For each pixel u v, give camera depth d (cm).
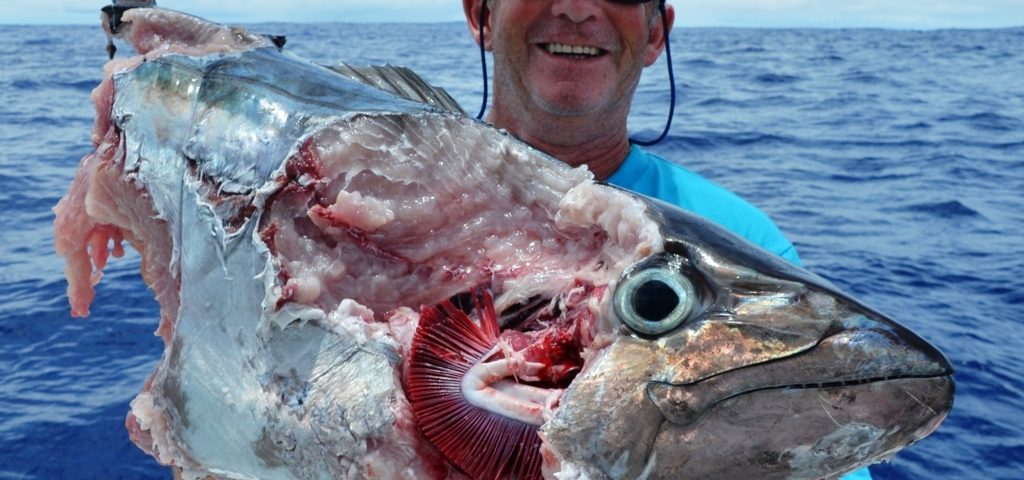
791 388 43
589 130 86
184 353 51
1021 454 146
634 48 83
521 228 51
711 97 561
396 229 50
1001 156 387
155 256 56
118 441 146
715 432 43
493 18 87
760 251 47
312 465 48
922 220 275
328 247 50
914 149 397
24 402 156
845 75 760
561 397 44
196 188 52
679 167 92
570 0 81
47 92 549
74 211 60
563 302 48
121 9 62
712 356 43
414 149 51
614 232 48
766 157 368
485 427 45
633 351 44
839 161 365
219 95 54
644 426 43
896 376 42
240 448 50
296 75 55
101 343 176
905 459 144
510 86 86
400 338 48
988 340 187
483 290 50
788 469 44
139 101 56
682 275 44
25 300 194
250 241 49
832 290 45
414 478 46
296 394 48
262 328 49
